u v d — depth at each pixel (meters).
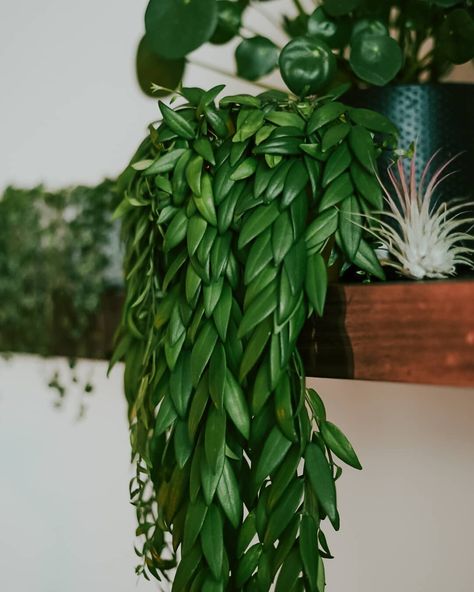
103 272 1.32
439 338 0.77
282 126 0.86
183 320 0.88
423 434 1.46
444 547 1.43
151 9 1.08
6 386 2.07
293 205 0.83
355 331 0.85
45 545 2.00
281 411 0.80
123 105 1.93
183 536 0.83
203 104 0.90
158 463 0.94
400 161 0.99
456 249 0.90
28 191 1.43
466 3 1.06
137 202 0.95
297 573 0.79
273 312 0.81
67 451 1.97
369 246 0.86
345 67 1.11
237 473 0.85
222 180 0.86
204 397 0.83
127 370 1.02
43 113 2.06
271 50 1.17
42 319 1.41
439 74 1.16
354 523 1.53
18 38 2.10
